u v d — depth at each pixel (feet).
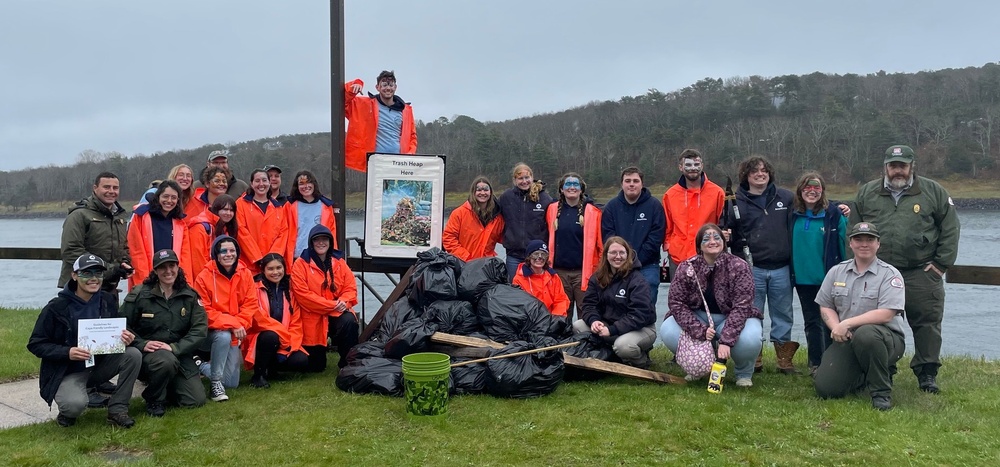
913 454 12.82
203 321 16.61
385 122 24.20
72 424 15.05
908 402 16.19
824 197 18.86
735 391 17.52
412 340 17.88
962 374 19.22
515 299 19.47
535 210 22.31
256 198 20.74
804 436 13.80
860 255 16.52
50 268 90.99
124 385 15.06
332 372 19.97
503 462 12.67
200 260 19.22
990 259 68.23
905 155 17.13
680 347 18.15
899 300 15.96
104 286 17.51
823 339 19.31
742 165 19.70
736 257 18.16
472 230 22.79
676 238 20.51
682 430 14.20
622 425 14.65
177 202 19.02
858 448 13.16
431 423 14.76
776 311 19.53
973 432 13.94
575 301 22.04
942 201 17.11
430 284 19.79
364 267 23.59
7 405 16.89
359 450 13.30
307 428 14.55
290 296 19.26
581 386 17.99
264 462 12.83
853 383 16.70
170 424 15.08
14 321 28.43
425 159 23.06
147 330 16.07
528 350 17.17
